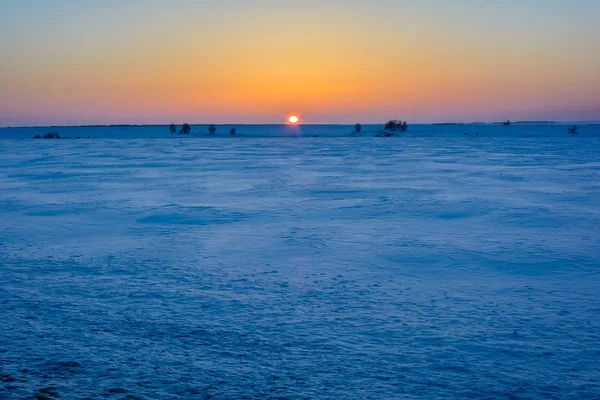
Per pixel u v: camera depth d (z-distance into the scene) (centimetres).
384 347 507
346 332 548
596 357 486
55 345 513
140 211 1434
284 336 537
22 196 1786
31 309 625
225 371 455
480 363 472
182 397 409
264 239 1052
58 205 1559
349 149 4978
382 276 777
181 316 599
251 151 4728
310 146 5612
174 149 5119
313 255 912
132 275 784
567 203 1529
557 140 6625
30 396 409
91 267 835
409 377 443
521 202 1547
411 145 5675
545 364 470
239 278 766
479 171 2661
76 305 641
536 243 1000
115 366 465
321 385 429
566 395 414
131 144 6306
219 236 1088
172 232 1138
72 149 5184
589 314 607
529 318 593
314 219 1294
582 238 1046
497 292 698
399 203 1547
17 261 880
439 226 1190
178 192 1861
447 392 417
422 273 795
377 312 613
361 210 1429
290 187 1988
